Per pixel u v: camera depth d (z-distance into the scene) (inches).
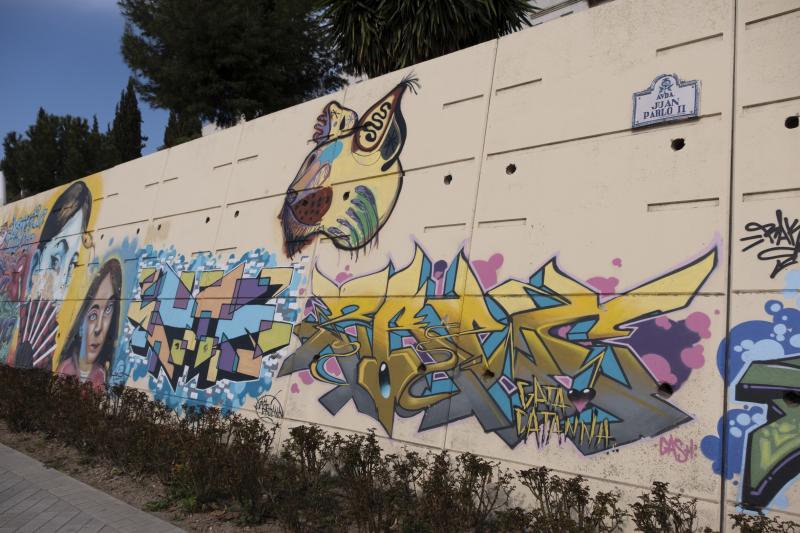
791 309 180.4
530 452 221.8
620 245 220.5
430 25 361.4
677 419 192.7
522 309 239.1
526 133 260.4
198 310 396.8
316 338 313.6
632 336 208.8
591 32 251.0
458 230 271.0
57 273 583.2
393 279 289.7
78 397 344.5
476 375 244.8
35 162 1312.7
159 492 251.0
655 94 225.9
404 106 314.2
